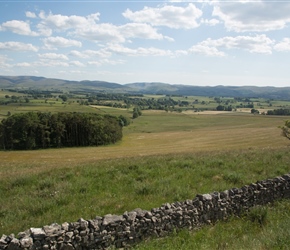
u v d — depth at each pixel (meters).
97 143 92.94
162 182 13.41
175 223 8.70
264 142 74.25
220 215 9.78
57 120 91.12
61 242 6.92
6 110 160.00
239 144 74.06
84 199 11.31
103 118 99.25
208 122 152.75
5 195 12.22
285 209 10.68
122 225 7.76
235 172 14.99
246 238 8.02
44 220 9.36
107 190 12.46
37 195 11.92
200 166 16.70
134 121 157.38
